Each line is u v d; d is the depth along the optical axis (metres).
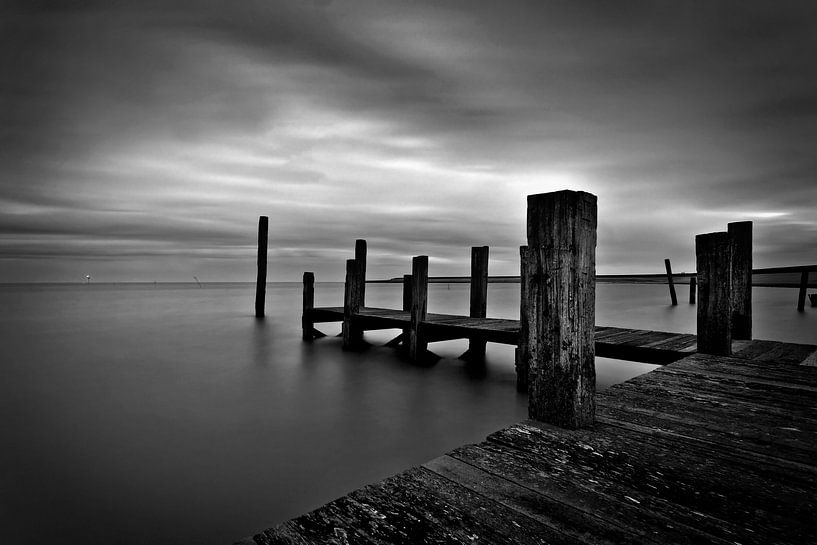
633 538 1.66
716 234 5.33
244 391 9.03
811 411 3.20
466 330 9.68
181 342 15.01
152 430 6.84
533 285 2.81
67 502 4.68
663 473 2.18
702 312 5.50
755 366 4.73
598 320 21.83
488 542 1.61
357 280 12.70
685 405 3.33
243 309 30.34
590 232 2.71
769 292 58.47
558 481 2.08
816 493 2.02
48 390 9.17
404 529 1.69
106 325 20.11
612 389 3.82
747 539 1.67
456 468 2.20
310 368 10.94
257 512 4.52
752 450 2.49
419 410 7.81
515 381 9.67
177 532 4.16
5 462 5.63
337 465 5.65
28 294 60.75
